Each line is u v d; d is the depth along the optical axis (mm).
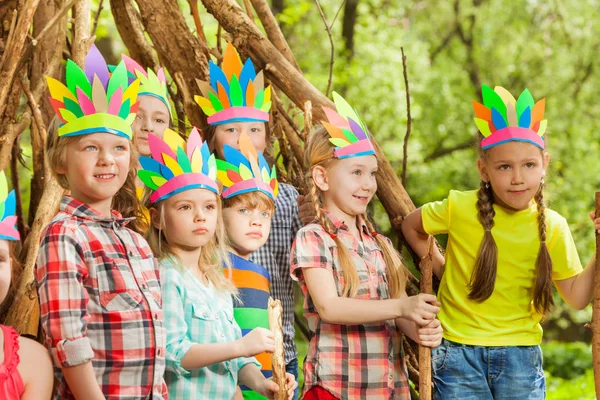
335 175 3361
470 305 3451
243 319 3436
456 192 3557
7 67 3557
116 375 2686
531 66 16953
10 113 3814
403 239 3967
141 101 3801
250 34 4289
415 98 15359
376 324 3320
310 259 3246
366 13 13844
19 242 4055
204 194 3086
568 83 16766
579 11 16734
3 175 2648
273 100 4562
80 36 4301
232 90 3836
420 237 3730
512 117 3355
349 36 13812
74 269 2623
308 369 3277
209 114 3881
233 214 3486
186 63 4445
